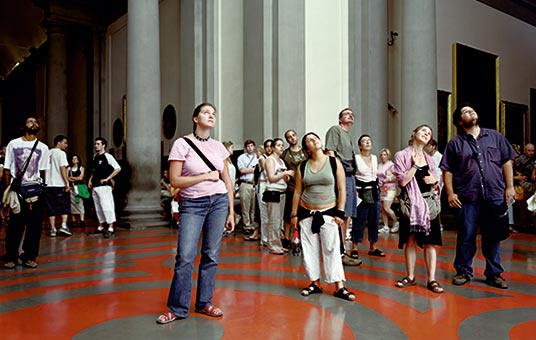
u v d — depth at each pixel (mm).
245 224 8812
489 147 4938
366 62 10633
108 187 9117
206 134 3883
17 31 27234
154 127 10453
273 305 4105
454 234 8852
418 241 4699
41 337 3305
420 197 4664
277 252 6840
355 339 3266
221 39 11211
